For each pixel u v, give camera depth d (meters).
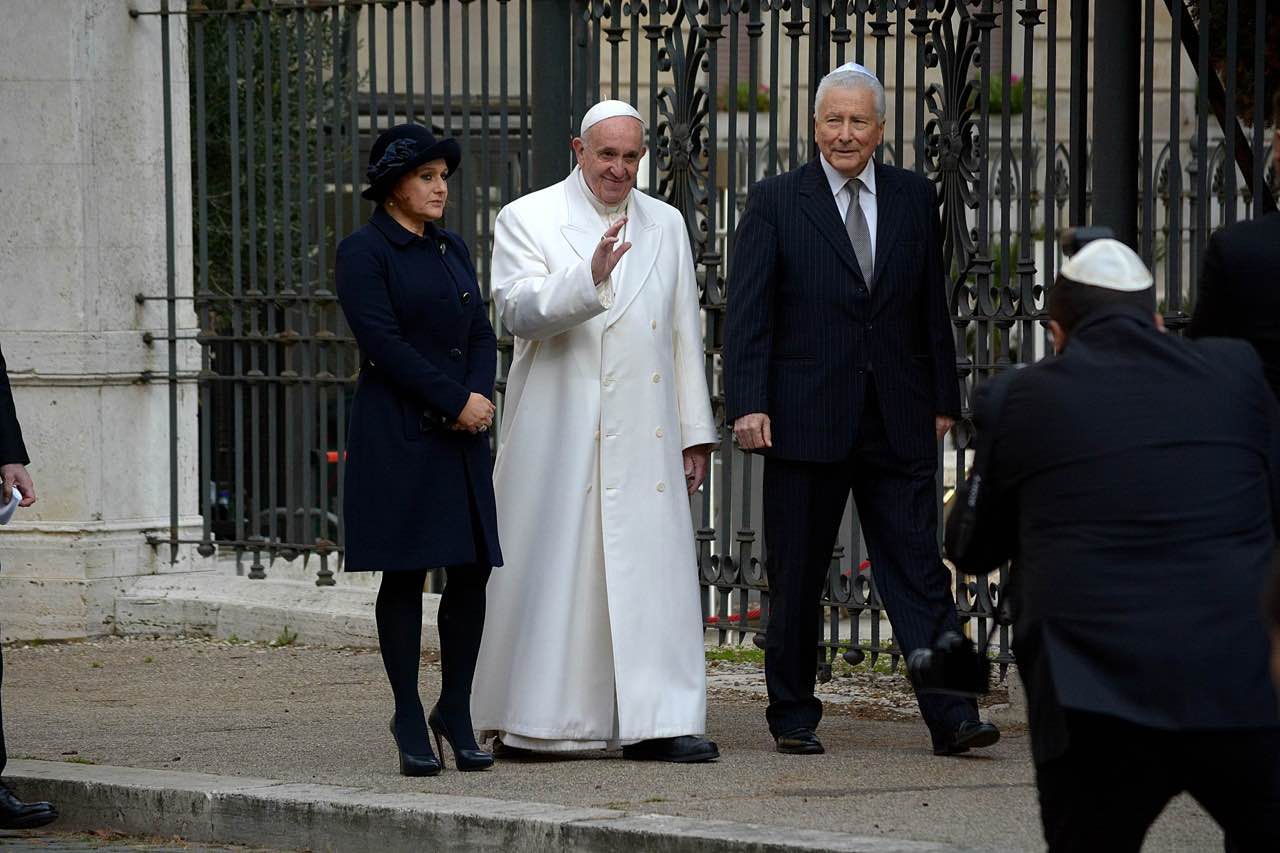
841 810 19.33
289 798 20.80
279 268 44.03
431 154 21.91
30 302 35.62
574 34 31.56
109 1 35.69
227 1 35.16
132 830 21.95
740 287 22.94
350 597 34.97
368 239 22.00
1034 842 17.62
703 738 22.88
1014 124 50.78
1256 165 25.17
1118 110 26.73
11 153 35.50
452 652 22.50
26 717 27.94
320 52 34.28
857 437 22.72
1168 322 25.92
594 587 23.02
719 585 30.41
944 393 23.09
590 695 22.92
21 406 35.81
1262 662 12.50
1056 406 13.19
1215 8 31.00
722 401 30.20
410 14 32.94
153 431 36.59
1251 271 16.41
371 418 21.89
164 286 36.53
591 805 20.00
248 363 40.34
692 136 30.39
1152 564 12.72
